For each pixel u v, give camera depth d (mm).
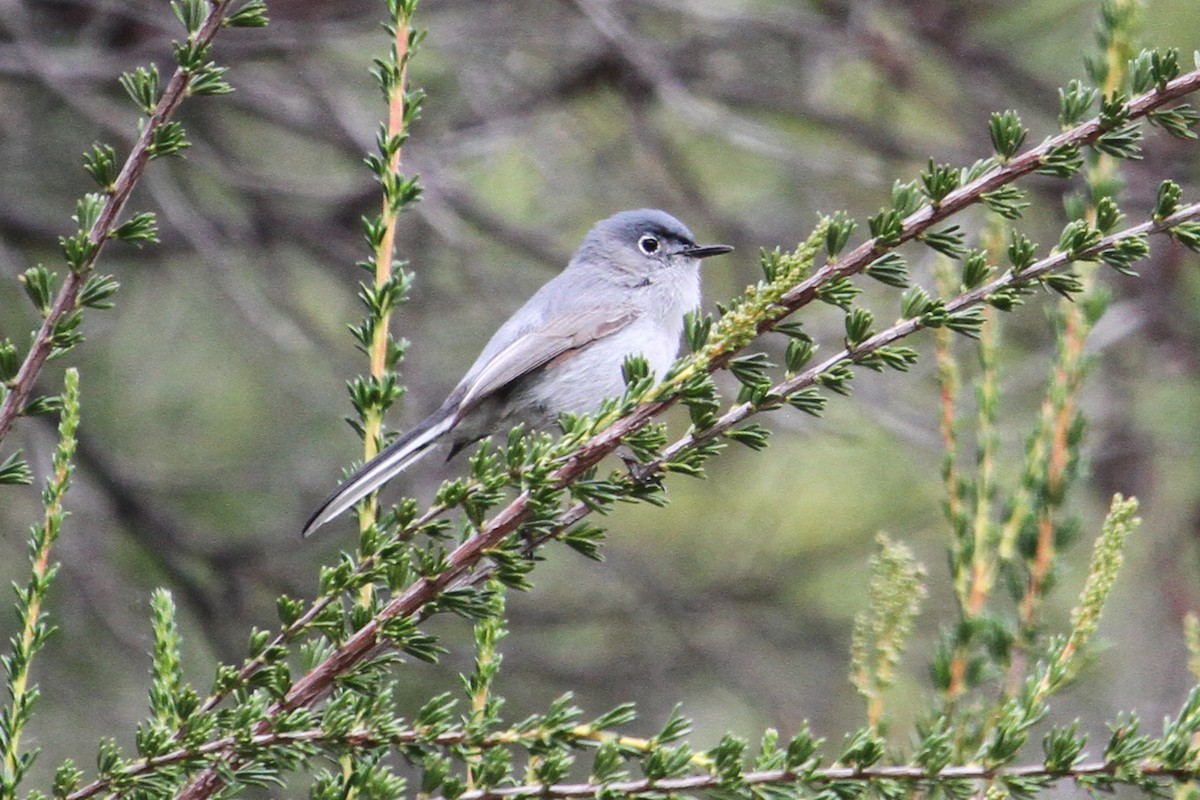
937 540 14133
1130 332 13164
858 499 14594
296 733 4230
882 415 12625
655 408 4891
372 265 5484
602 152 15438
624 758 4262
